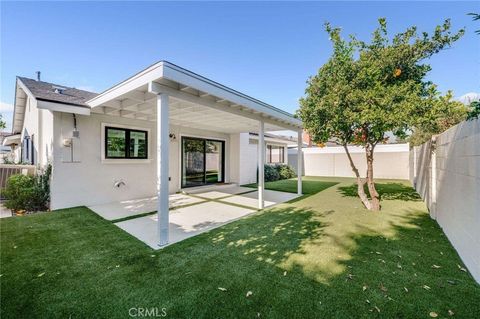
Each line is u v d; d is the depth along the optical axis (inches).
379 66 232.5
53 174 231.0
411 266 119.2
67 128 239.6
